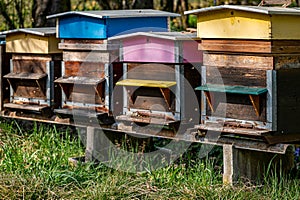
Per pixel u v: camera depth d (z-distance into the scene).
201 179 6.48
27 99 7.79
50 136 8.29
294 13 5.55
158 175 6.80
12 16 12.53
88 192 5.99
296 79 5.75
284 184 6.19
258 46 5.60
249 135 5.82
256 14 5.56
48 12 10.97
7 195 5.85
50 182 6.28
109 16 6.77
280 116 5.64
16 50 7.77
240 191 5.79
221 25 5.86
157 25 7.60
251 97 5.62
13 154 7.50
